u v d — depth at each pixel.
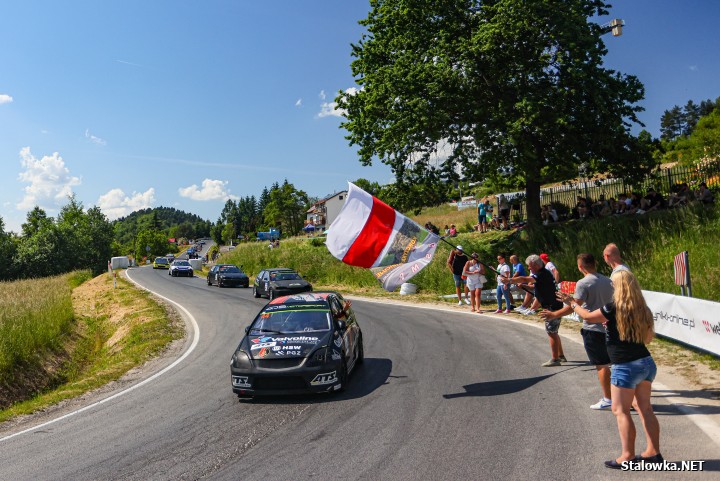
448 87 21.61
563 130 21.72
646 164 22.91
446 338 11.98
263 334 8.41
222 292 28.75
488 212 29.70
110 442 6.37
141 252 138.12
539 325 12.89
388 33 25.03
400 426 6.17
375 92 23.66
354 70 26.09
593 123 21.30
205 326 16.78
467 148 22.75
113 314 22.75
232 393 8.45
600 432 5.52
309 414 6.94
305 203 108.19
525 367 8.73
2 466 5.81
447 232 28.33
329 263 32.22
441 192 25.53
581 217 22.34
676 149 63.62
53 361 15.02
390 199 25.41
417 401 7.18
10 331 14.44
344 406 7.20
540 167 22.88
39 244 72.38
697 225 16.42
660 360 8.59
